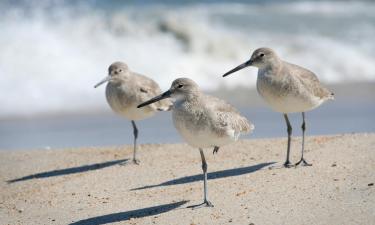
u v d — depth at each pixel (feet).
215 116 38.93
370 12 102.01
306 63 87.10
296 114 68.54
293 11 100.42
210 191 42.19
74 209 41.04
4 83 73.97
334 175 43.19
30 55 77.77
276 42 89.15
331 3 105.09
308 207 37.78
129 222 37.88
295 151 50.49
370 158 46.21
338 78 85.61
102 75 78.02
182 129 39.45
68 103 73.20
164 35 86.07
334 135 53.88
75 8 88.74
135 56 82.12
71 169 50.49
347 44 91.15
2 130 64.18
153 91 52.85
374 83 83.76
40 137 61.98
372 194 38.83
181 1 99.71
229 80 82.07
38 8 86.58
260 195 40.52
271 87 46.21
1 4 85.71
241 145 53.36
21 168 51.21
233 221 36.63
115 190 44.32
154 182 45.57
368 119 66.08
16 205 42.60
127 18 87.30
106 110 72.23
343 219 35.58
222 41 86.89
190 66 82.84
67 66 77.82
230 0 102.47
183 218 37.78
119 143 59.98
